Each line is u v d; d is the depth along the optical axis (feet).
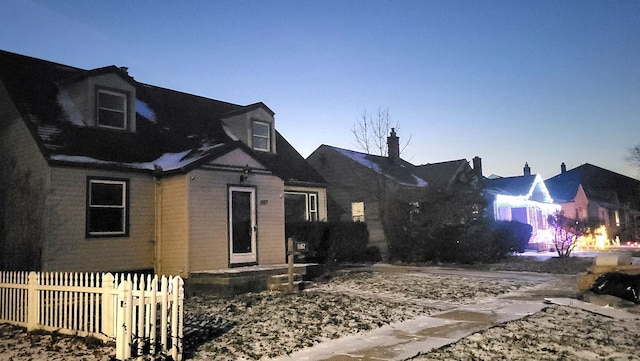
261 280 46.29
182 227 46.83
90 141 47.62
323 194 77.25
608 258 39.09
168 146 54.95
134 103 53.21
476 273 57.98
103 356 23.13
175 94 67.87
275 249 54.19
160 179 49.34
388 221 78.84
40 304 29.25
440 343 25.16
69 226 42.96
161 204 48.98
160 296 22.93
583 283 38.91
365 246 77.66
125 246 46.62
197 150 52.47
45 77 52.90
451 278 53.01
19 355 23.99
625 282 35.83
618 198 193.88
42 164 42.83
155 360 22.21
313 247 66.90
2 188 46.68
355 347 24.81
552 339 25.62
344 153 98.48
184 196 46.88
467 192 77.61
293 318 32.22
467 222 72.02
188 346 25.38
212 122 67.21
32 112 46.21
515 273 57.41
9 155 46.62
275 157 72.02
